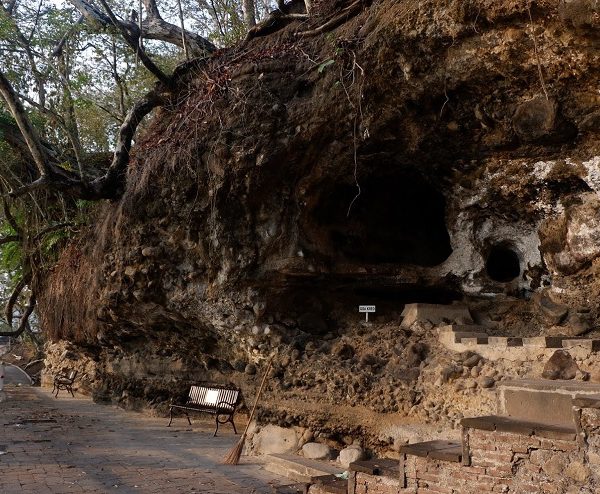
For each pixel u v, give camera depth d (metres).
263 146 7.31
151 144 9.58
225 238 8.02
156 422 11.30
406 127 6.59
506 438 3.88
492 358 5.97
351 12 7.23
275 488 6.05
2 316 22.73
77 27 12.15
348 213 8.05
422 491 4.34
